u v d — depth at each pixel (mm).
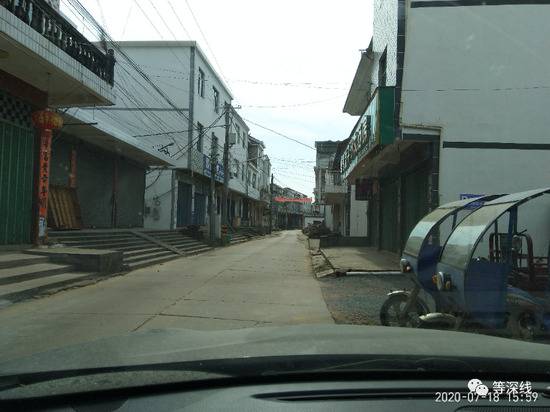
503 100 13352
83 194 20500
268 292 10852
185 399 2150
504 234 6828
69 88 14008
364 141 16422
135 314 8188
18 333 6777
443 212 7078
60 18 12758
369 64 20547
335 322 7848
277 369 2320
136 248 18375
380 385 2248
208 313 8438
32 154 14094
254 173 58812
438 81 13422
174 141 29484
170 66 29859
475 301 5621
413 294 6707
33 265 11781
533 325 5746
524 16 13430
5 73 12680
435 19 13523
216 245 28172
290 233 63188
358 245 25984
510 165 13227
